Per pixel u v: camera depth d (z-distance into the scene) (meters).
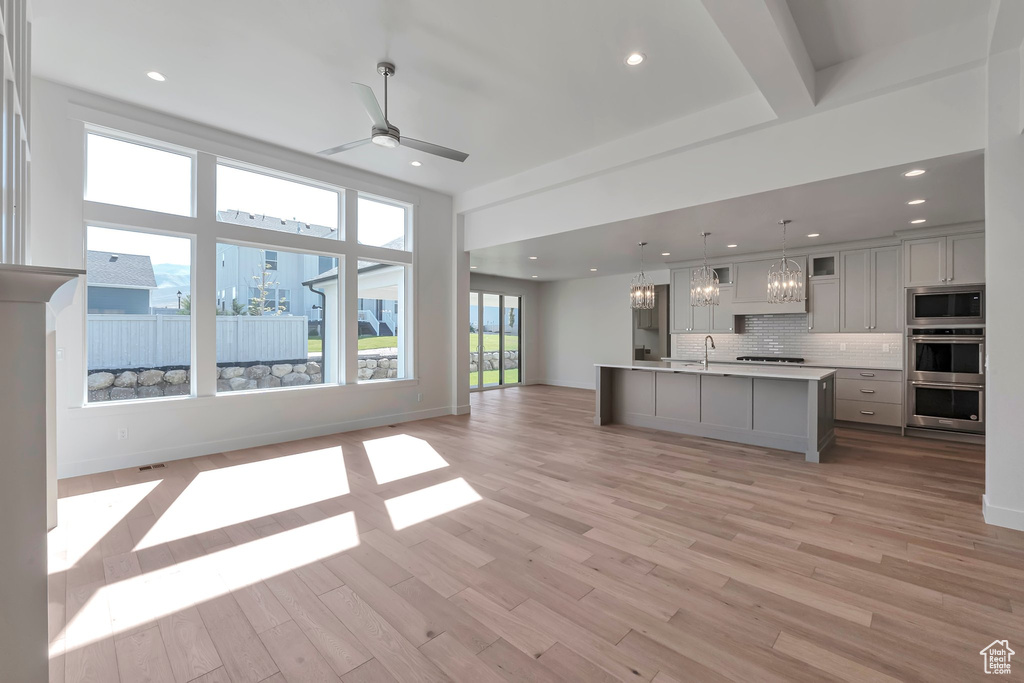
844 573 2.33
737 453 4.59
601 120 4.18
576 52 3.17
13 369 0.95
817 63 3.37
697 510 3.13
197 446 4.42
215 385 4.56
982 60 2.91
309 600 2.10
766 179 3.84
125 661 1.70
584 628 1.90
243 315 4.84
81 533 2.76
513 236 6.00
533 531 2.81
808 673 1.64
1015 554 2.52
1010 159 2.83
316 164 5.17
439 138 4.56
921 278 5.18
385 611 2.02
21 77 2.12
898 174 3.47
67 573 2.32
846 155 3.47
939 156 3.13
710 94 3.74
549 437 5.29
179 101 3.92
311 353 5.36
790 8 2.78
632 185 4.71
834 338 6.30
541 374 11.12
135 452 4.09
